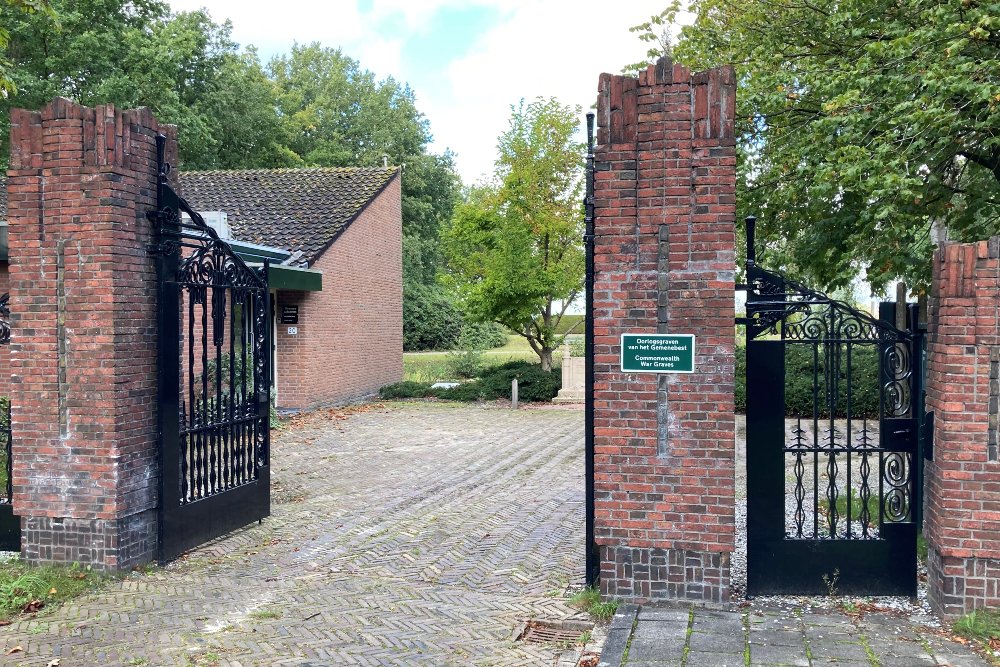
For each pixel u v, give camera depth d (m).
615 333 5.81
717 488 5.71
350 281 19.47
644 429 5.79
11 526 6.80
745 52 12.41
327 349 18.31
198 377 12.95
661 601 5.82
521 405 19.41
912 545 5.88
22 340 6.50
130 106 22.80
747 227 5.99
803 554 5.93
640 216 5.75
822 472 10.82
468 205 20.44
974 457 5.33
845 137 9.23
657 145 5.70
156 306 6.90
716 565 5.75
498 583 6.38
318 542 7.57
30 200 6.43
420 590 6.18
